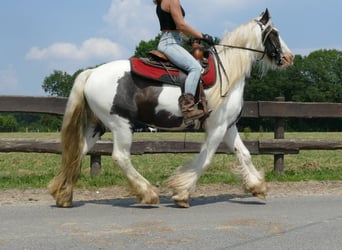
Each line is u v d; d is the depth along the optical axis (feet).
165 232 17.46
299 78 253.24
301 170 38.29
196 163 22.49
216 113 22.08
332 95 262.67
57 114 30.60
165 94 21.61
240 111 22.95
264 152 34.22
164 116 21.89
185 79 21.65
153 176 34.58
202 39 22.09
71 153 21.85
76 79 21.99
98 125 22.67
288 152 34.58
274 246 15.87
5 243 15.93
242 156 23.77
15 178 31.86
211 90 21.90
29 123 357.20
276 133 35.29
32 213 20.76
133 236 16.87
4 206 22.38
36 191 27.09
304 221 19.47
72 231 17.51
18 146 29.86
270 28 23.43
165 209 21.97
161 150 32.01
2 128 295.28
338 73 272.31
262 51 23.53
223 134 22.49
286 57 23.61
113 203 23.59
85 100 21.95
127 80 21.50
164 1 21.76
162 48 21.99
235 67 22.44
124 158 21.77
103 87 21.38
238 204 23.52
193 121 22.07
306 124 227.40
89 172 36.45
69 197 22.11
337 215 20.70
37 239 16.42
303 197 25.62
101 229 17.84
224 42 22.86
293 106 34.78
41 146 30.14
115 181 30.63
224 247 15.66
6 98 29.58
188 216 20.35
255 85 230.68
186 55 21.59
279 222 19.24
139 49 203.92
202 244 15.97
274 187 29.43
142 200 21.80
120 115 21.50
